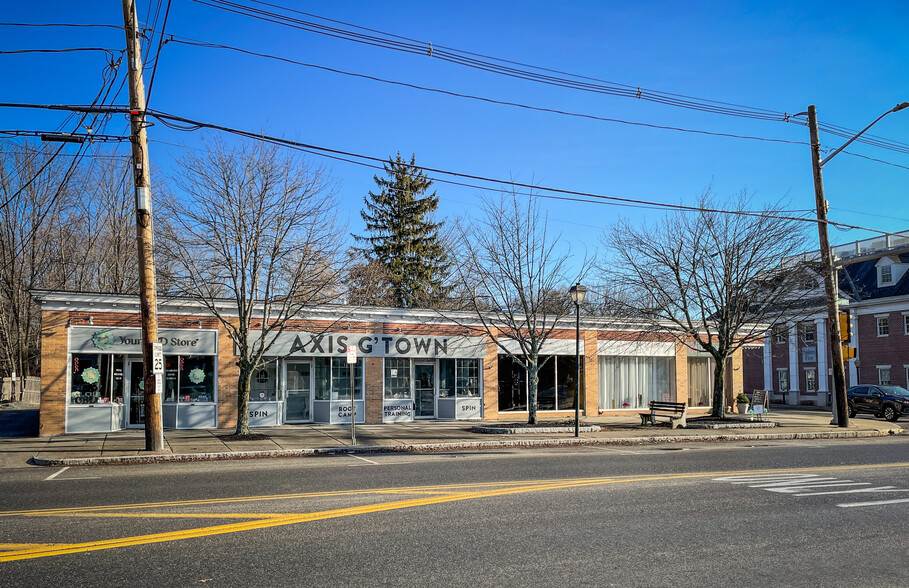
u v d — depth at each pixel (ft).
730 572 22.93
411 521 30.35
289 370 84.17
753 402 100.63
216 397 77.51
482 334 93.61
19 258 136.15
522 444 68.95
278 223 67.97
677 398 107.76
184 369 76.79
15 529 28.53
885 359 153.38
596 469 48.85
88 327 71.82
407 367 89.71
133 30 54.60
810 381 165.17
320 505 33.96
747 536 28.17
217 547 25.64
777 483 42.32
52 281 134.10
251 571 22.58
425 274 152.56
